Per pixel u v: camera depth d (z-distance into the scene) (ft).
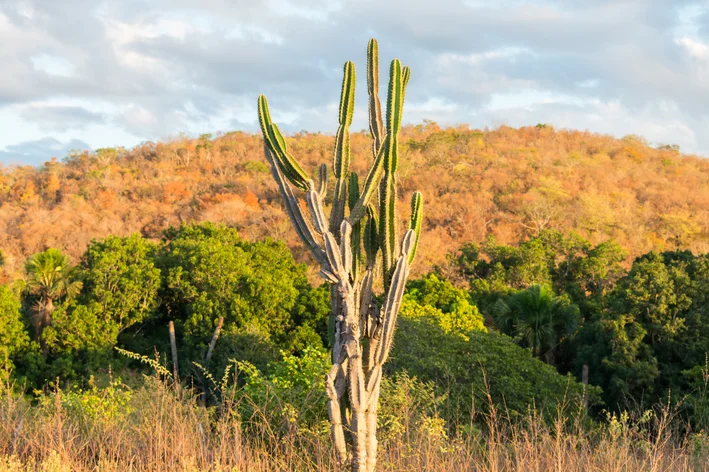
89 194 295.69
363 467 14.60
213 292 88.94
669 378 74.69
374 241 15.87
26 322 90.68
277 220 225.35
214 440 19.36
